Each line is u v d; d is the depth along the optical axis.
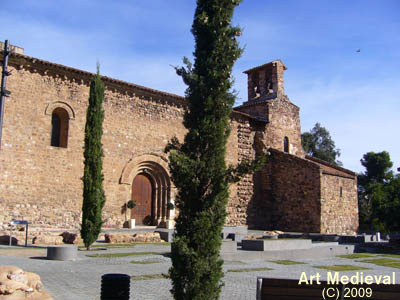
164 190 29.88
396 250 22.77
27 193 22.66
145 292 9.45
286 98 40.22
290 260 16.94
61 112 25.14
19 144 22.62
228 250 16.38
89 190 18.03
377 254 20.72
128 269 12.60
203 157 7.44
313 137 66.12
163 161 29.78
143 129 28.83
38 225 22.83
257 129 37.66
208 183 7.39
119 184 27.05
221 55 7.89
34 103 23.50
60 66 24.42
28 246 17.86
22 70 23.22
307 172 34.31
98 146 18.56
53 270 12.01
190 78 7.86
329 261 17.08
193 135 7.48
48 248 14.34
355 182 38.16
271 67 40.47
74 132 25.12
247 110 40.06
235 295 9.48
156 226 29.05
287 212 35.16
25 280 7.82
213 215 7.12
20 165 22.53
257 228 36.00
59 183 24.08
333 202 34.47
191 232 7.09
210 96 7.62
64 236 20.36
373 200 45.75
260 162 7.24
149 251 17.39
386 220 43.34
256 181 36.91
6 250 15.58
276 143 38.28
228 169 7.35
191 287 6.74
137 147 28.33
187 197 7.29
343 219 35.38
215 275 6.93
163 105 30.33
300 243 18.42
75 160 24.98
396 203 42.88
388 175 64.69
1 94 14.52
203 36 8.09
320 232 32.44
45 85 24.11
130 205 27.05
